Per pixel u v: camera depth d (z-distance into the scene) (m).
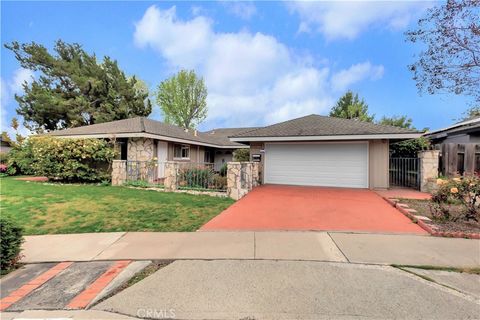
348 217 6.53
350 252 4.26
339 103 30.42
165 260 4.05
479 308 2.78
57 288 3.33
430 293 3.05
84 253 4.38
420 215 6.42
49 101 21.84
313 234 5.21
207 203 8.14
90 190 10.23
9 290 3.31
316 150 12.34
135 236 5.20
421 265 3.77
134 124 15.54
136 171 12.38
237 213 6.96
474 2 6.14
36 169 12.59
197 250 4.41
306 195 9.69
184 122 34.84
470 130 11.83
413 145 13.15
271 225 5.87
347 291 3.10
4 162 16.23
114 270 3.77
